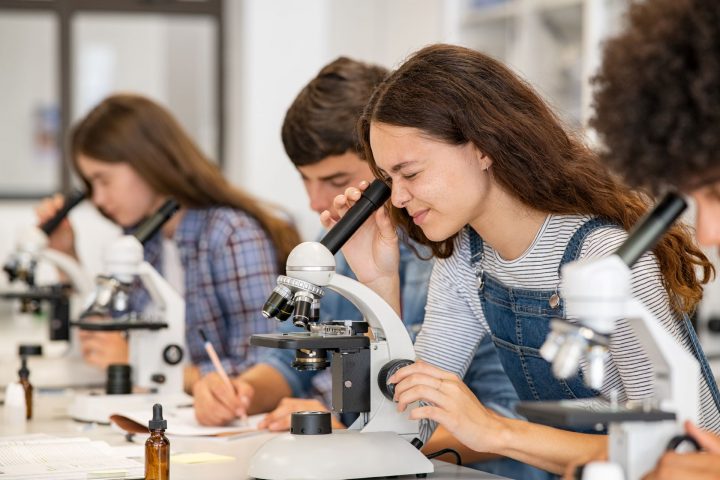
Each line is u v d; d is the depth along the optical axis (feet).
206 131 24.80
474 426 6.85
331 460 7.01
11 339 20.39
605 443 6.86
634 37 5.24
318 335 7.25
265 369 11.19
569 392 7.84
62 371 13.17
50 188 24.47
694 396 5.76
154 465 7.25
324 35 22.94
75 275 14.19
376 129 7.30
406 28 21.76
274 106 22.90
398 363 7.46
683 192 5.33
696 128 5.03
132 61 25.11
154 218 11.07
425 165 7.16
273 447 7.16
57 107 24.39
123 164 12.93
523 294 7.83
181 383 10.72
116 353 12.60
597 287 5.23
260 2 22.75
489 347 9.78
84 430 9.69
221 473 7.46
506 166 7.26
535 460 6.89
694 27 5.00
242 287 12.73
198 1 24.57
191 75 24.93
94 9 24.21
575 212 7.48
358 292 7.58
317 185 10.16
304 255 7.07
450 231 7.38
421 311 9.66
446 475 7.40
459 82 7.18
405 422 7.63
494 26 19.04
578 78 16.74
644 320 5.73
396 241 8.40
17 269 13.87
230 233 12.81
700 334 15.15
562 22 17.21
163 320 10.74
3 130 24.26
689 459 5.47
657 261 7.20
